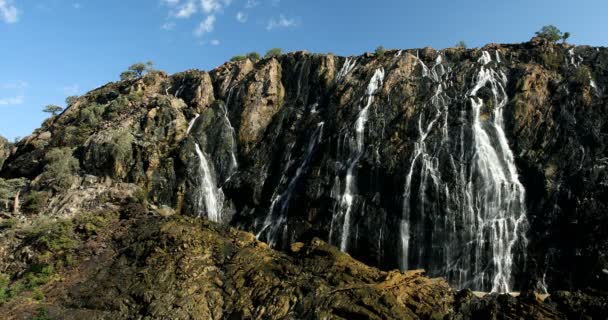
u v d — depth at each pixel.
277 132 43.06
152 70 55.53
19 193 38.44
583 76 36.28
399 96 39.66
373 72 42.38
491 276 31.58
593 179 31.31
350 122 39.47
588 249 29.20
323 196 36.88
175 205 40.28
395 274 26.75
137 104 47.94
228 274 27.83
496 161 34.72
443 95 38.75
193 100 46.78
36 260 30.42
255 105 44.72
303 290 25.33
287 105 44.78
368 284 25.94
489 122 36.09
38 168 42.12
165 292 26.59
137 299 26.50
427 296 25.05
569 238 30.56
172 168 41.47
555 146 34.03
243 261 28.55
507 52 41.41
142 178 40.44
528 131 35.38
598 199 30.55
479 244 32.38
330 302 24.06
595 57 38.03
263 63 48.75
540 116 35.53
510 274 31.34
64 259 30.42
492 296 25.11
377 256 33.81
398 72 41.34
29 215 35.38
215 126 44.41
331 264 27.59
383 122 38.44
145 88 51.81
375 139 37.81
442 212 33.25
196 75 50.12
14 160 44.75
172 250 29.11
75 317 25.56
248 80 46.38
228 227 32.03
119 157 40.59
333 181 37.00
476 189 33.66
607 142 32.72
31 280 28.77
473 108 36.38
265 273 27.38
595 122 33.88
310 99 44.69
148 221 32.88
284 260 28.70
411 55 42.78
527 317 23.09
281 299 24.91
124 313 26.00
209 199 41.00
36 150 44.69
